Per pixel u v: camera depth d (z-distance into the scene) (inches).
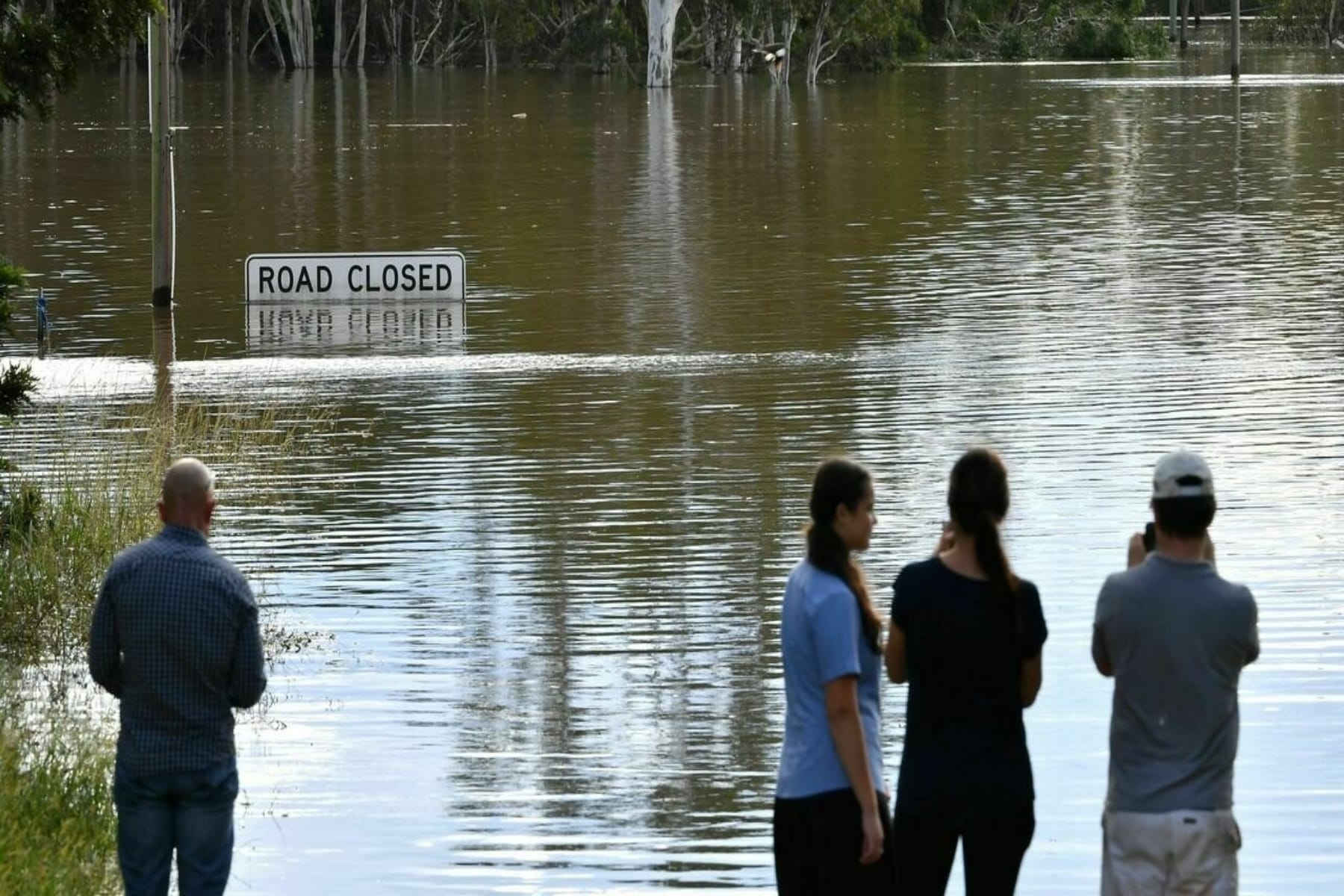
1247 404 1756.9
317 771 902.4
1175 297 2458.2
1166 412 1724.9
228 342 2266.2
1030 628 571.8
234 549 1320.1
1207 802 558.6
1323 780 868.6
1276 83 7682.1
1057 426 1675.7
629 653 1080.8
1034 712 967.0
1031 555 1262.3
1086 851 797.2
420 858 797.2
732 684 1023.6
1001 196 3786.9
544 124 6067.9
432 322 2393.0
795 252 2989.7
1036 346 2097.7
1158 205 3580.2
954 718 576.7
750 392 1867.6
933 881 579.8
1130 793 563.8
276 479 1535.4
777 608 1162.0
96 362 2124.8
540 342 2215.8
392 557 1294.3
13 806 765.3
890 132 5546.3
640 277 2746.1
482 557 1291.8
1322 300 2404.0
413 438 1688.0
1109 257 2869.1
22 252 3120.1
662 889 765.9
